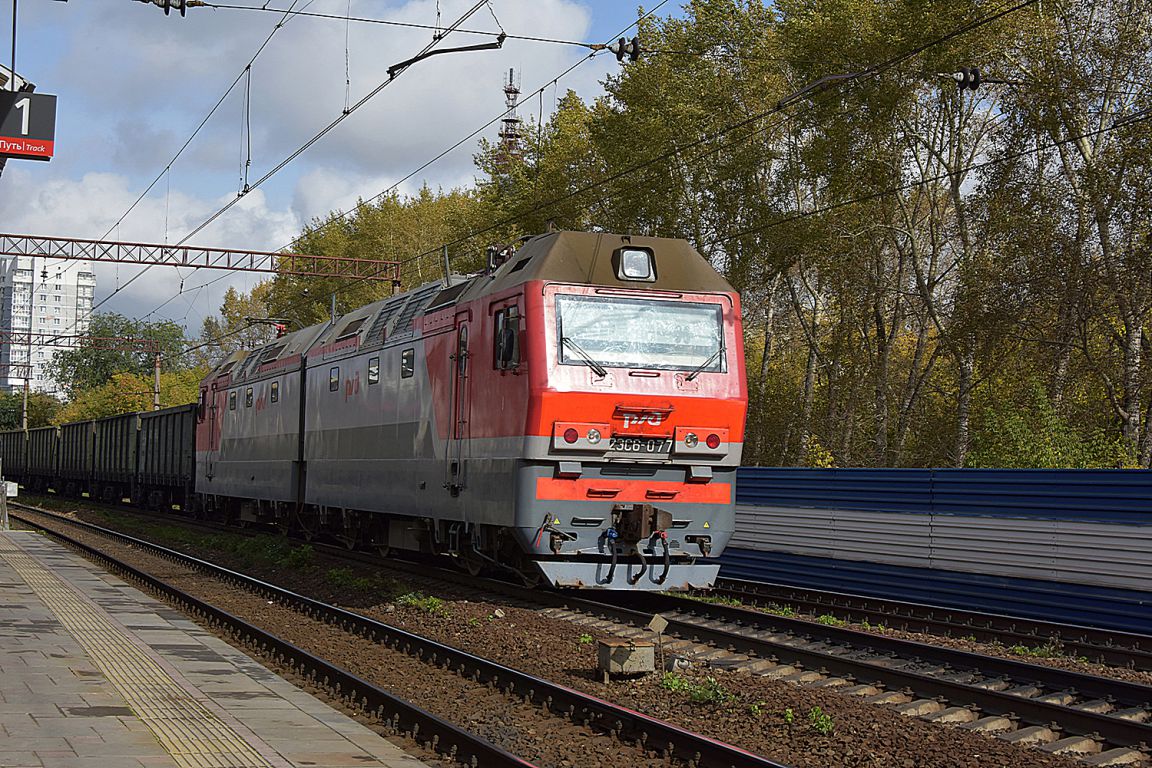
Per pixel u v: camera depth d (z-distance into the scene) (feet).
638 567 48.01
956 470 52.16
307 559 71.20
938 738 27.37
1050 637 42.75
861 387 125.08
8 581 58.13
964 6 96.22
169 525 111.34
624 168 123.13
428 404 56.95
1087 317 87.92
